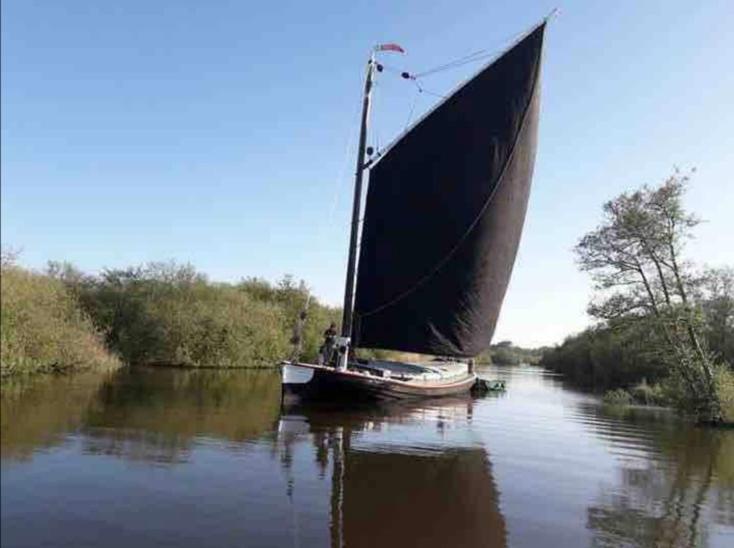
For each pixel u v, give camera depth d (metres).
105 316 35.94
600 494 10.15
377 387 20.52
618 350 43.75
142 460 9.83
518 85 23.94
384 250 23.70
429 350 23.50
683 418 23.23
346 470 10.57
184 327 36.31
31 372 21.59
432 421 17.64
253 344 38.84
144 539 6.73
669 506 9.59
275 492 8.88
